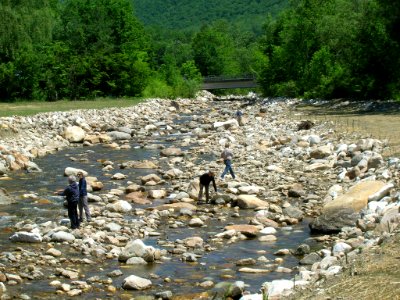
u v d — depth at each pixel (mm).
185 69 104375
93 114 51406
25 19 66500
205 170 27281
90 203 20859
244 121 47281
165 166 29109
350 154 27328
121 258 14383
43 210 20078
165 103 70812
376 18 60531
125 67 77812
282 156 30109
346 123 39906
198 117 56000
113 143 38000
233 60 146375
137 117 54281
